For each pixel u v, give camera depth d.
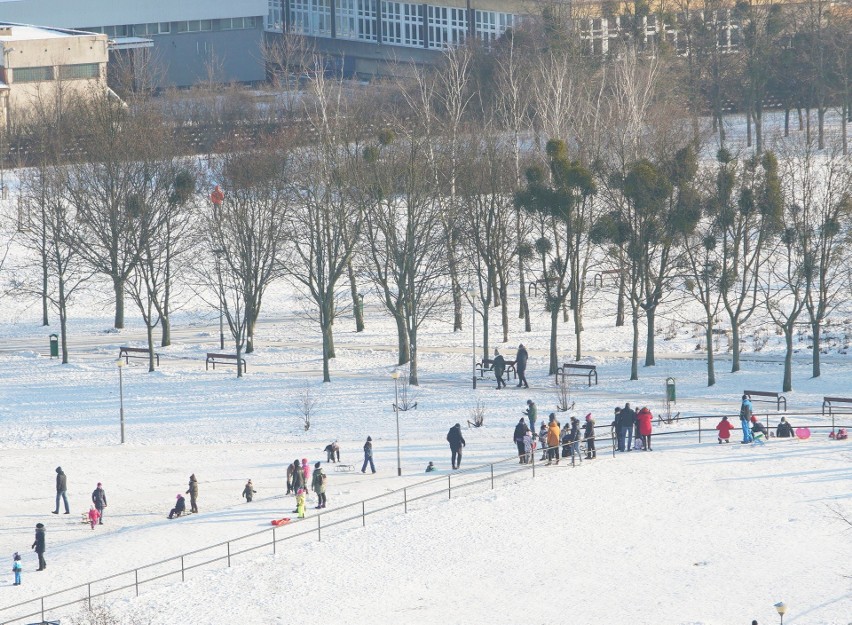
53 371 178.25
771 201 155.25
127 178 195.62
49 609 88.69
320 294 168.50
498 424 139.38
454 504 112.44
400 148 181.12
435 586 94.62
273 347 191.38
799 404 143.00
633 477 118.19
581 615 88.62
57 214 198.75
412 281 167.00
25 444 139.75
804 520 105.25
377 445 133.12
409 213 169.62
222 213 189.38
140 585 95.88
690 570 96.06
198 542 105.38
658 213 160.75
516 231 194.88
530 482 117.88
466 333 196.75
